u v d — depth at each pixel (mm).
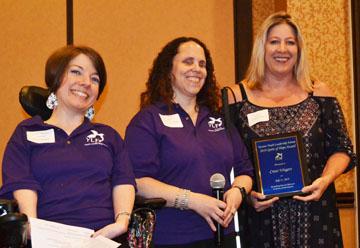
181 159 3000
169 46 3248
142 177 3006
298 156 3367
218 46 5117
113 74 5035
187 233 2961
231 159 3154
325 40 4875
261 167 3377
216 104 3338
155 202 2844
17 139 2793
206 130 3160
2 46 5133
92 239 2619
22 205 2635
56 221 2684
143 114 3113
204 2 5125
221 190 2949
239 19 5098
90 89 2908
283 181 3355
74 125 2930
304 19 4855
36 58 5094
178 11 5109
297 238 3371
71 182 2750
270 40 3496
